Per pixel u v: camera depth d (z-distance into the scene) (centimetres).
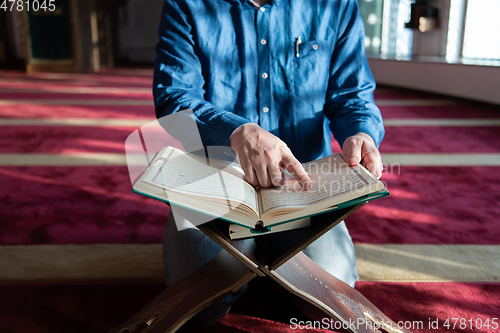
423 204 234
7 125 431
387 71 722
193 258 125
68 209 225
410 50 730
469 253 179
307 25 129
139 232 199
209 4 128
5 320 135
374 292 151
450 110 527
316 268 119
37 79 841
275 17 127
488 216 217
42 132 404
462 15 624
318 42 130
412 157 328
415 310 140
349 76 134
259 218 81
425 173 288
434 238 193
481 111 516
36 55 955
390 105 570
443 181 272
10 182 266
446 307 142
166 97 120
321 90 133
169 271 129
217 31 129
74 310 141
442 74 602
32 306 143
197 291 105
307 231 101
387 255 178
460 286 154
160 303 113
